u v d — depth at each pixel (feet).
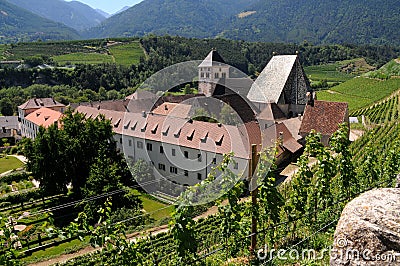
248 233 38.42
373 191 21.12
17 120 256.73
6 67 333.62
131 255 32.37
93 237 30.91
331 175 43.52
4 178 135.74
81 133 114.83
